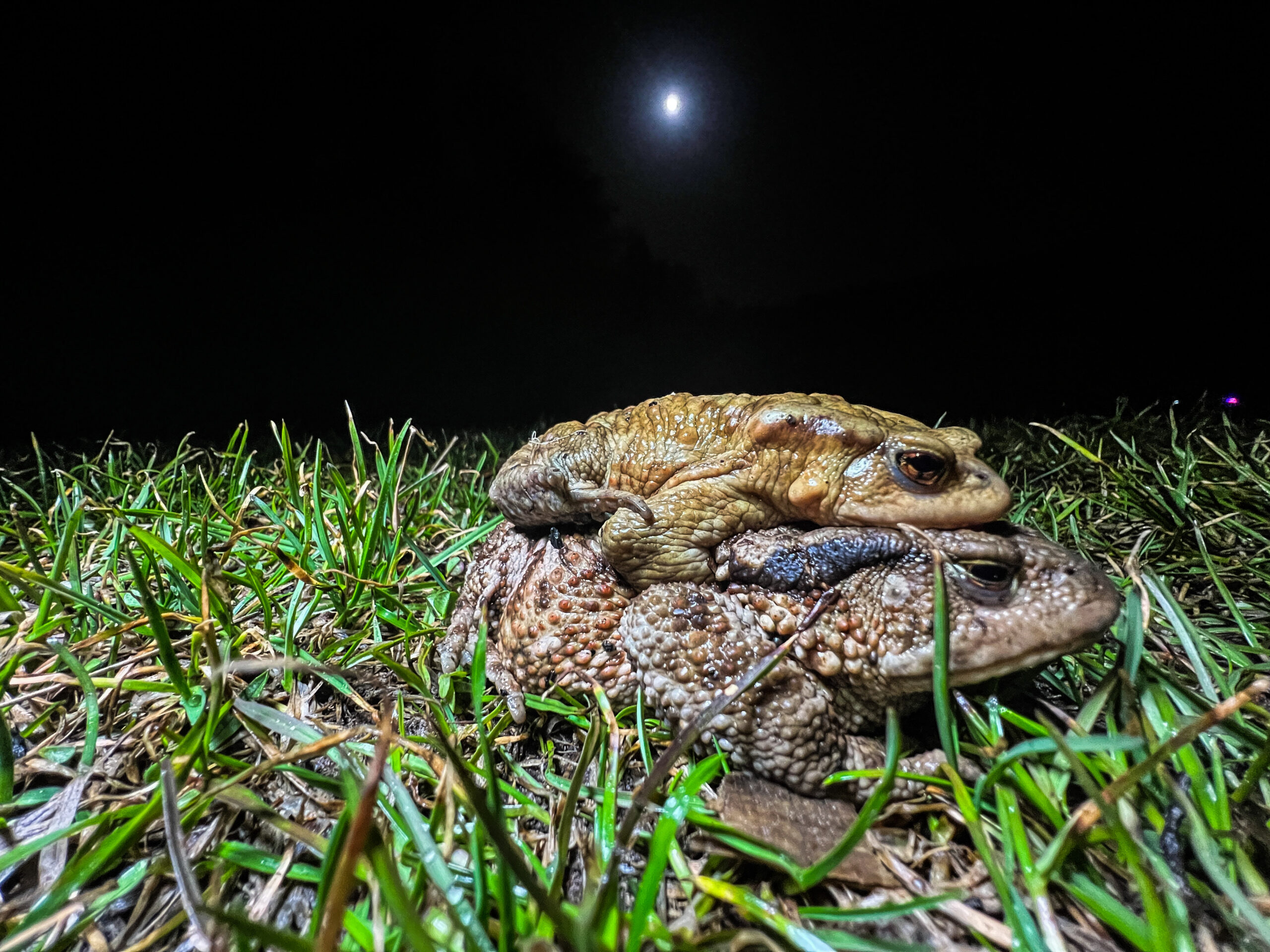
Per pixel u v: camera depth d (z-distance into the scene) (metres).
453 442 0.14
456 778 0.06
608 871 0.05
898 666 0.07
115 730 0.08
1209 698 0.07
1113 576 0.11
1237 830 0.06
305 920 0.06
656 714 0.08
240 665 0.06
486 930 0.05
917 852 0.06
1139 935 0.05
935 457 0.07
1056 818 0.06
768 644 0.07
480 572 0.10
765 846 0.06
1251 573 0.11
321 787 0.07
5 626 0.09
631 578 0.08
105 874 0.06
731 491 0.08
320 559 0.11
